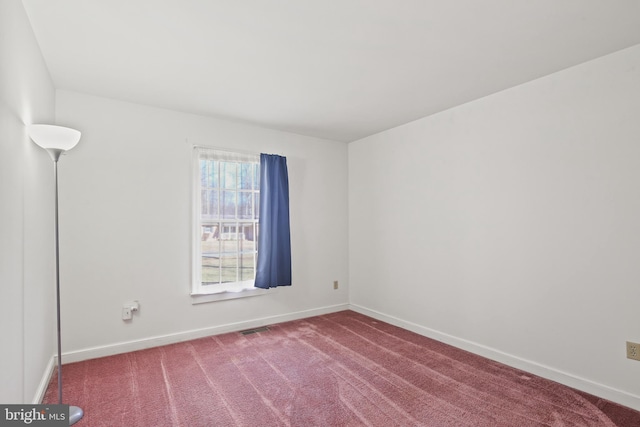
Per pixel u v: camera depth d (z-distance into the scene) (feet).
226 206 12.07
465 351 10.26
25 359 6.14
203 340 11.17
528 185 8.87
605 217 7.48
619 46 7.13
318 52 7.41
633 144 7.10
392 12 5.98
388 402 7.33
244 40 6.92
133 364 9.23
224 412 6.93
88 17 6.11
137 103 10.50
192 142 11.46
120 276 10.11
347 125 12.85
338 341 11.10
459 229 10.62
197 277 11.37
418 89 9.43
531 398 7.47
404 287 12.57
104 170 9.94
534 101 8.78
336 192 15.14
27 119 6.27
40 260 7.39
